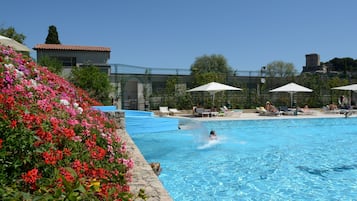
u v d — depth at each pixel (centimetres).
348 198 688
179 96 2934
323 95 3294
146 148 1256
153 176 537
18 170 301
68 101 659
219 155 1134
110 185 343
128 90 3256
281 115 2516
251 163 1009
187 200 680
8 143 307
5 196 218
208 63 6109
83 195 230
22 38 2866
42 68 925
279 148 1277
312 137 1588
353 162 1035
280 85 3403
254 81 3406
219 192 732
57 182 276
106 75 2362
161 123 1656
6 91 444
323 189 753
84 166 362
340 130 1850
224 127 1908
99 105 1396
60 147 391
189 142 1381
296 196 704
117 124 1210
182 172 902
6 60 612
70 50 2964
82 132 494
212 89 2422
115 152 550
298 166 979
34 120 362
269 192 732
